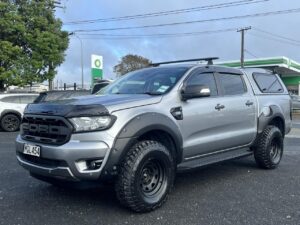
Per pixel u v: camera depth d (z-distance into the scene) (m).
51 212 5.06
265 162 7.53
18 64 27.56
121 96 5.43
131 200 4.84
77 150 4.57
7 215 4.95
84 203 5.43
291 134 14.91
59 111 4.77
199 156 6.03
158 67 6.46
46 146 4.77
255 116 7.18
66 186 5.11
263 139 7.41
